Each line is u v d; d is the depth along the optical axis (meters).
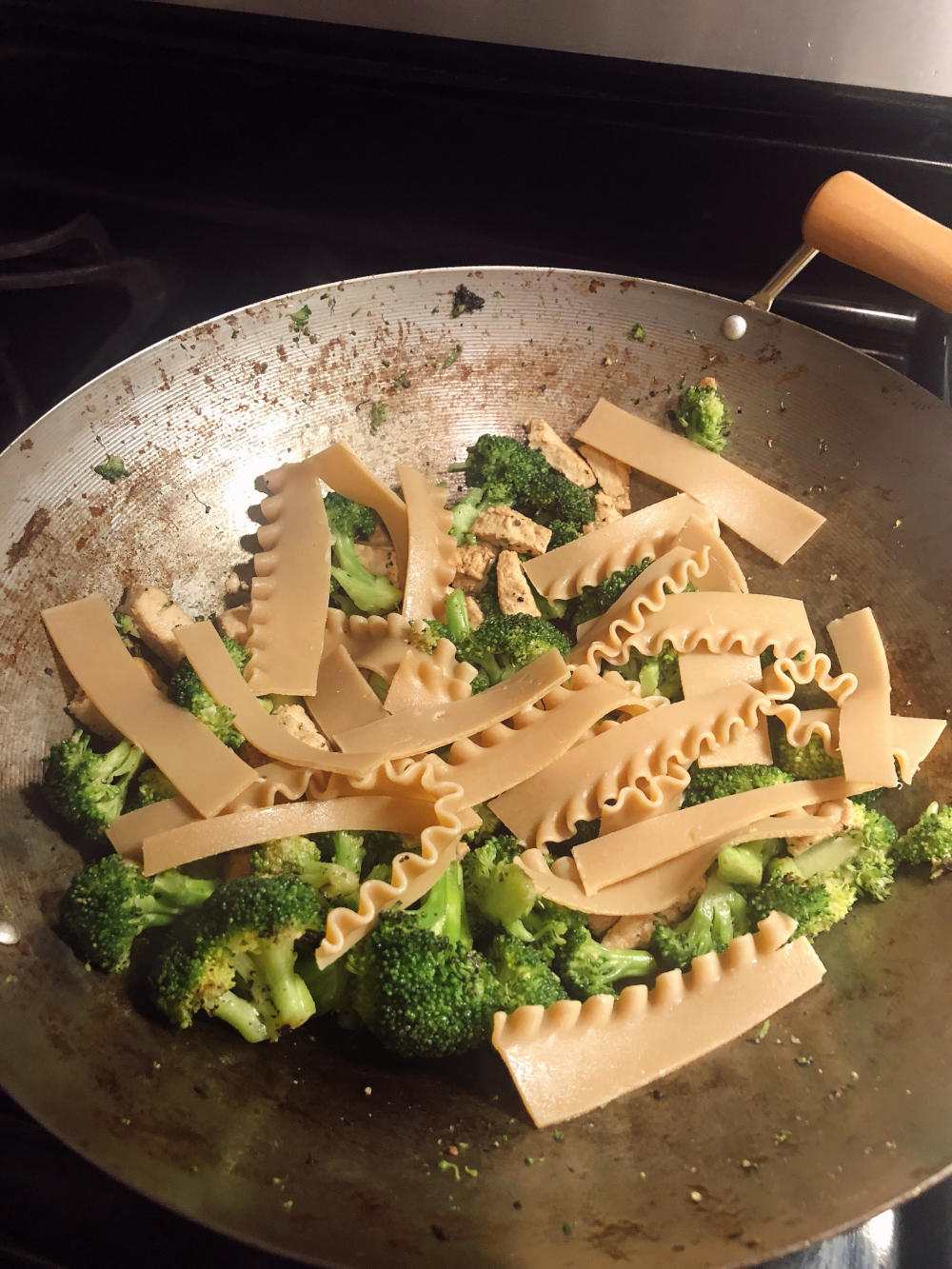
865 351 0.43
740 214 0.42
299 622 0.34
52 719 0.32
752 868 0.32
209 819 0.30
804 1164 0.27
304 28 0.38
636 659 0.37
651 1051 0.29
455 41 0.38
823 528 0.38
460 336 0.38
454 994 0.28
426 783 0.31
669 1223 0.25
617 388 0.39
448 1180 0.27
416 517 0.37
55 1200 0.27
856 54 0.36
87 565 0.33
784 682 0.35
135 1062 0.27
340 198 0.44
